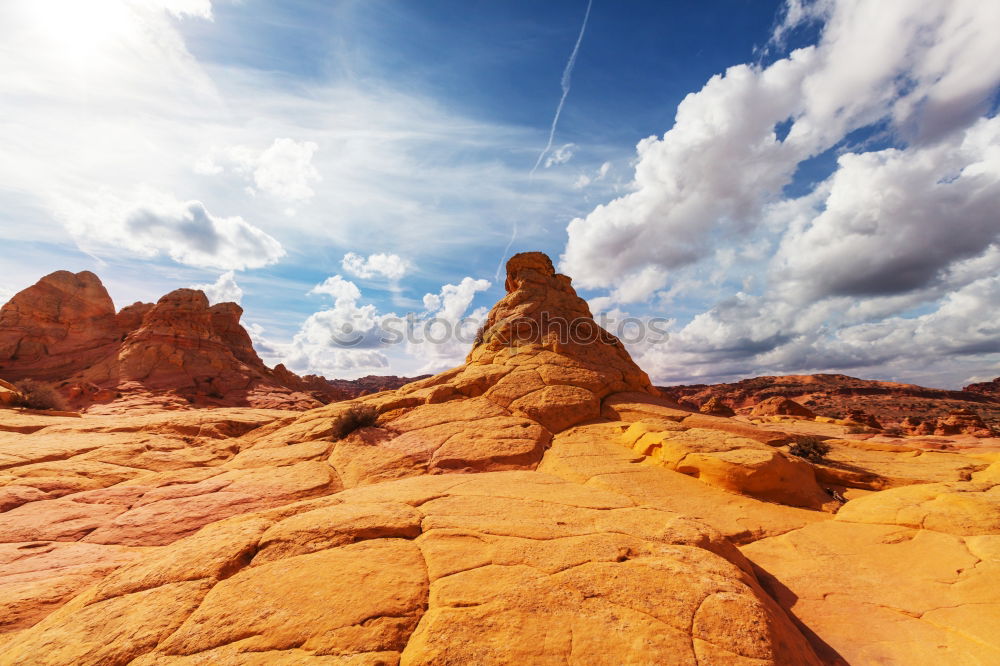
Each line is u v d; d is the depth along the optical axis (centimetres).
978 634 484
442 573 445
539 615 372
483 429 1476
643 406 1681
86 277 4834
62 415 2186
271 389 4534
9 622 524
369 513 595
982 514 748
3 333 4081
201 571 460
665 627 362
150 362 4131
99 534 899
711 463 1060
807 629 514
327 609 387
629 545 512
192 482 1209
